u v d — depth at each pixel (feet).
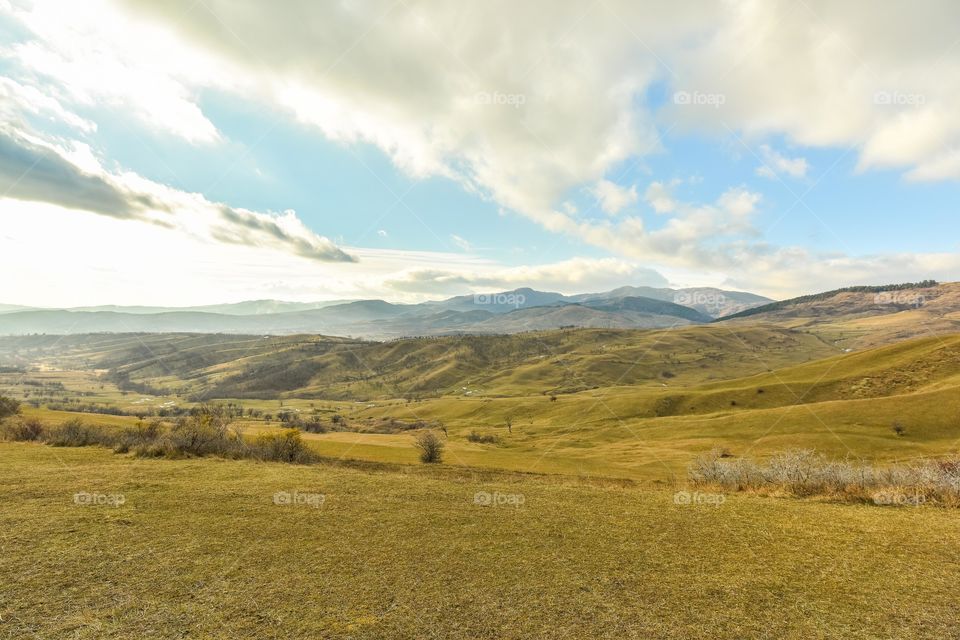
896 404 321.11
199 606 24.03
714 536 36.35
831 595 25.89
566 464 218.38
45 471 59.72
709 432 358.64
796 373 535.19
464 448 301.02
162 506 43.11
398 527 38.04
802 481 60.23
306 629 21.85
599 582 27.48
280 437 111.86
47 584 26.25
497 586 26.76
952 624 22.70
